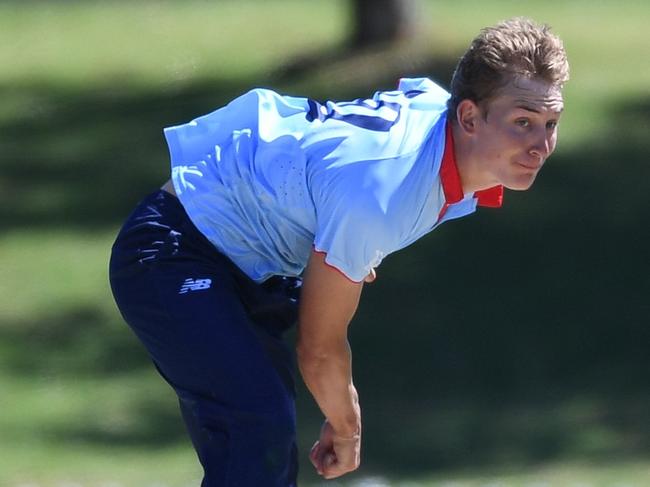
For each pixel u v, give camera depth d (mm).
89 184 58812
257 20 75812
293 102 13742
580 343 43375
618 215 50812
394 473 33125
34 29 81812
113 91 69188
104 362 43594
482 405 39438
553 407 39000
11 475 32156
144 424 38062
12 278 50625
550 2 77375
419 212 13078
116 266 13906
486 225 50562
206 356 13180
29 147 63312
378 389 40875
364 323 45000
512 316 45156
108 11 83875
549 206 51594
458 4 73938
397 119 13148
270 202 13477
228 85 66188
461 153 12938
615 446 35000
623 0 78062
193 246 13773
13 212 56656
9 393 40750
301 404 38688
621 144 56250
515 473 32656
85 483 31141
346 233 12961
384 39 63969
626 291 46250
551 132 12703
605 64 64812
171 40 74875
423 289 47000
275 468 13000
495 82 12547
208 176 13836
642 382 40594
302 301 13516
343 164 12992
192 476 31766
